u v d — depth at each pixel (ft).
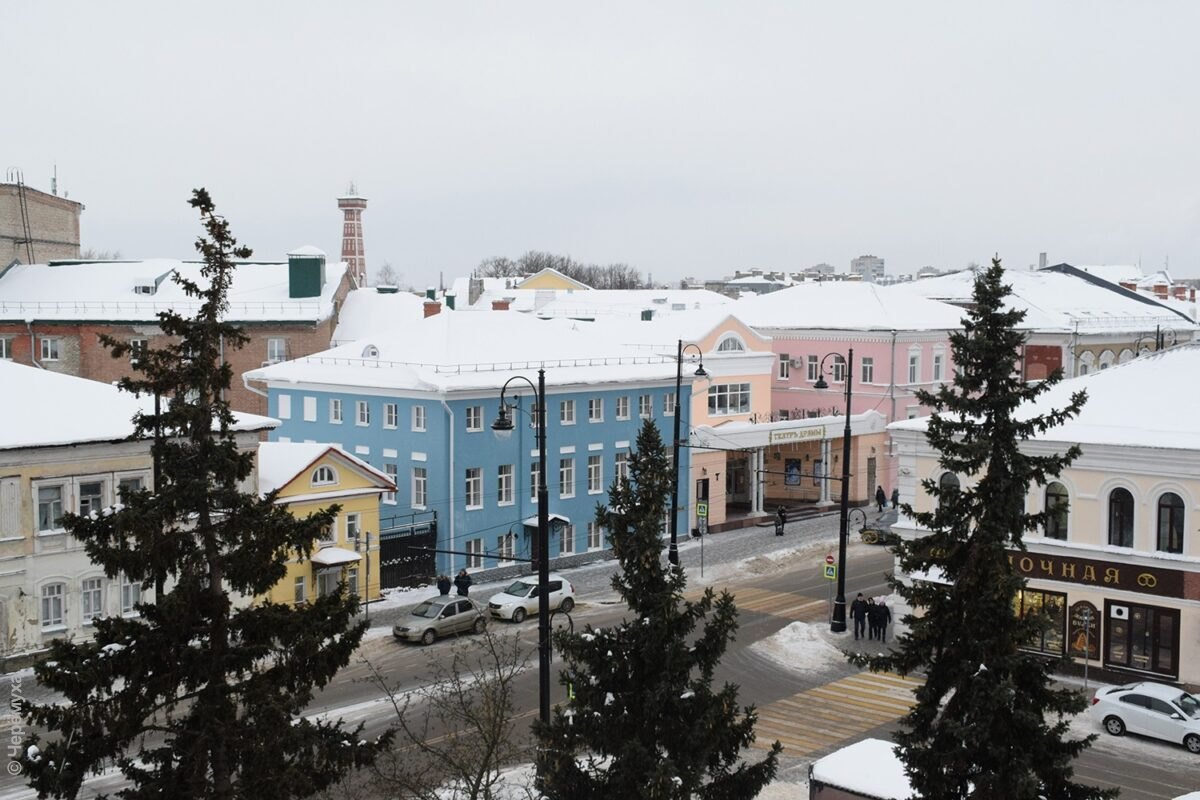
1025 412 134.00
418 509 180.34
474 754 82.64
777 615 155.43
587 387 191.52
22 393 133.28
